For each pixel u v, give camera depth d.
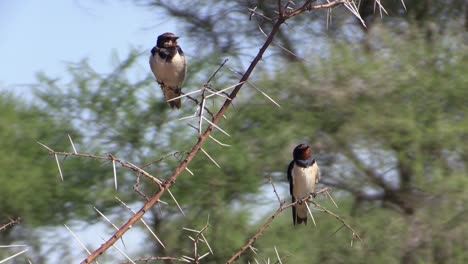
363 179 17.38
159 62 10.52
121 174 16.73
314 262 15.67
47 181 16.70
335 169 17.44
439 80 17.02
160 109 17.20
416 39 17.94
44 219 16.59
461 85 17.05
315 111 17.44
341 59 17.22
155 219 15.95
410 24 18.47
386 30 17.77
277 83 17.34
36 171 16.67
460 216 16.09
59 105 17.48
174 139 17.02
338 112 17.33
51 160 17.02
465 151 16.77
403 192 16.89
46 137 17.25
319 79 17.28
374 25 17.78
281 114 17.47
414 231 16.09
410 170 17.06
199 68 17.52
